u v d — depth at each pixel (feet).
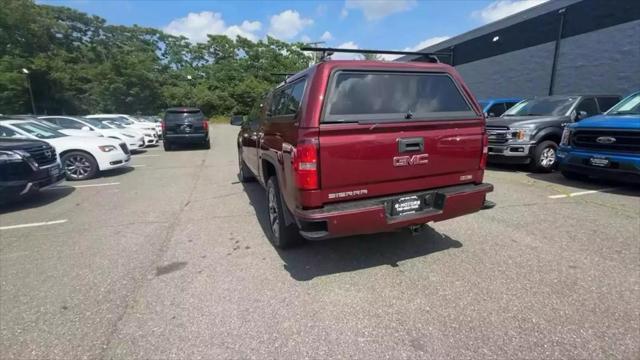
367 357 6.94
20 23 125.90
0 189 17.46
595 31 43.39
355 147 9.17
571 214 15.33
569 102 26.35
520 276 9.98
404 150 9.76
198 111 47.67
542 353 6.89
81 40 176.04
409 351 7.08
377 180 9.64
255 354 7.10
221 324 8.14
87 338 7.74
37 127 27.53
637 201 17.10
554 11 48.70
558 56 48.62
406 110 10.08
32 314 8.72
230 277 10.48
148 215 17.17
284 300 9.12
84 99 133.49
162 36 201.57
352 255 11.80
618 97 28.19
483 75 63.87
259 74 177.47
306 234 9.11
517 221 14.56
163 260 11.83
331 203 9.32
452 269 10.56
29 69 116.26
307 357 6.98
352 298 9.14
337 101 9.21
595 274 9.96
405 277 10.18
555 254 11.34
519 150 24.09
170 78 171.12
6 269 11.34
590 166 19.34
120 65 136.15
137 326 8.14
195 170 30.63
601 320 7.86
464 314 8.27
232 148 48.96
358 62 9.70
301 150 8.84
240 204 18.83
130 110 138.62
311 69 9.98
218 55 201.77
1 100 107.86
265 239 13.56
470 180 11.17
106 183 25.73
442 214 10.32
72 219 16.83
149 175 28.63
